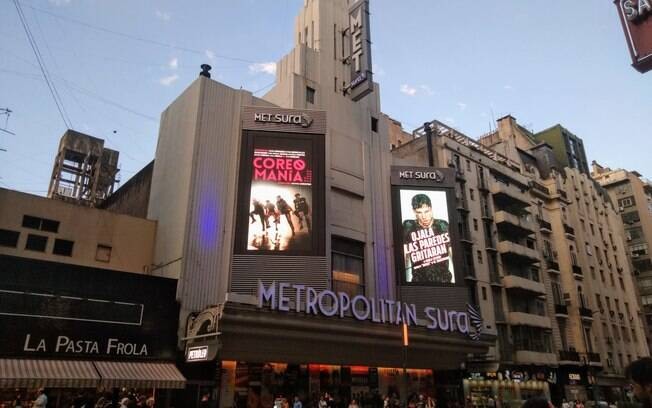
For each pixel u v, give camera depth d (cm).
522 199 4450
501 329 3722
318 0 3434
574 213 5156
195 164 2427
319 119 2722
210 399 2134
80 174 3831
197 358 2016
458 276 3067
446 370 3116
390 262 3062
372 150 3259
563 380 3919
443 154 3916
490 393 3309
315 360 2388
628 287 5625
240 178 2520
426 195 3241
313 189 2583
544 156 5278
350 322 2414
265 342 2217
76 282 1956
